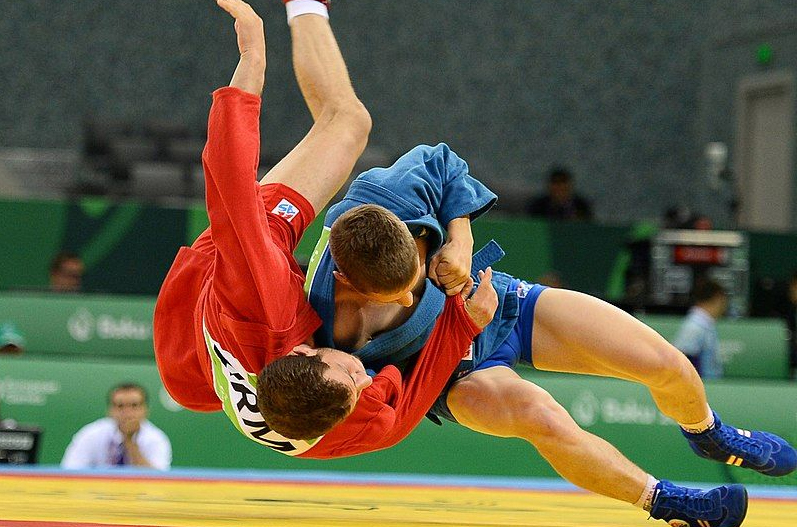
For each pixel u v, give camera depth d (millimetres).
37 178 16547
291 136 19891
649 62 21234
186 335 4246
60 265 11180
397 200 4109
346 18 20297
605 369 4434
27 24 19406
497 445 9062
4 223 11766
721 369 10789
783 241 12711
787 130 19266
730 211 20109
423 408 4141
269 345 3797
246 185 3650
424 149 4371
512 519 4812
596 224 12500
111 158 17109
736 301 12047
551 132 20938
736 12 20625
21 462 8133
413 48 20578
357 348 3998
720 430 4711
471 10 20766
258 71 3971
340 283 3896
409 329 3951
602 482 4168
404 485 6746
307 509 4984
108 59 19688
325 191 4320
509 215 16297
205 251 4352
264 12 19953
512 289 4500
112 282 11891
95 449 8586
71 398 8938
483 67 20766
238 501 5340
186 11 20031
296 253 10383
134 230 11953
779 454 4828
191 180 16000
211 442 8930
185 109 19969
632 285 12008
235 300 3766
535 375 9625
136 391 8586
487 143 20750
